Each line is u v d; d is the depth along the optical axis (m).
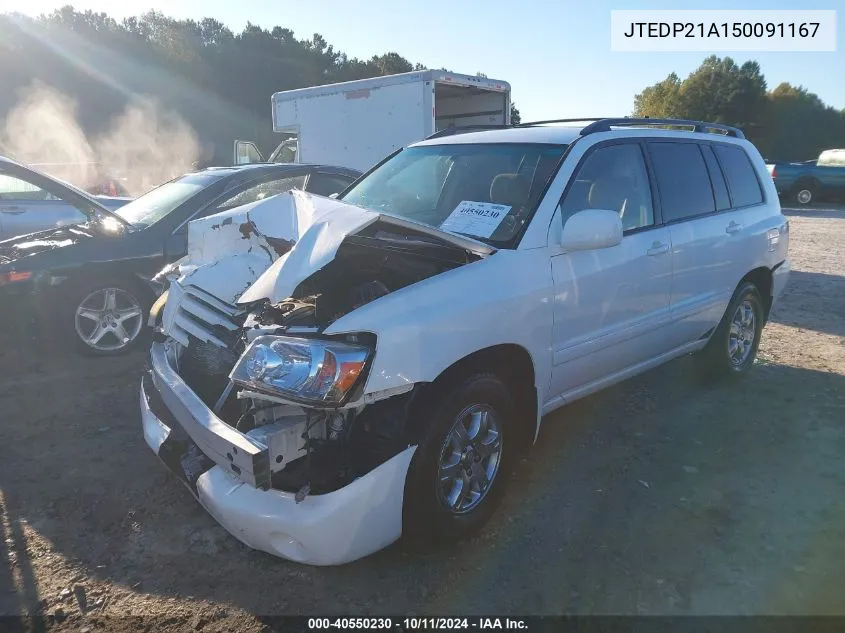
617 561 3.02
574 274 3.46
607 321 3.73
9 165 5.77
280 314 2.94
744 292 5.03
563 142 3.81
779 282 5.43
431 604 2.76
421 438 2.79
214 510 2.80
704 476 3.76
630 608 2.73
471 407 2.99
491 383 3.07
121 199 8.52
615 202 3.89
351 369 2.55
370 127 10.13
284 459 2.62
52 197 7.70
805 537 3.18
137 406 4.69
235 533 2.79
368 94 10.05
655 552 3.08
